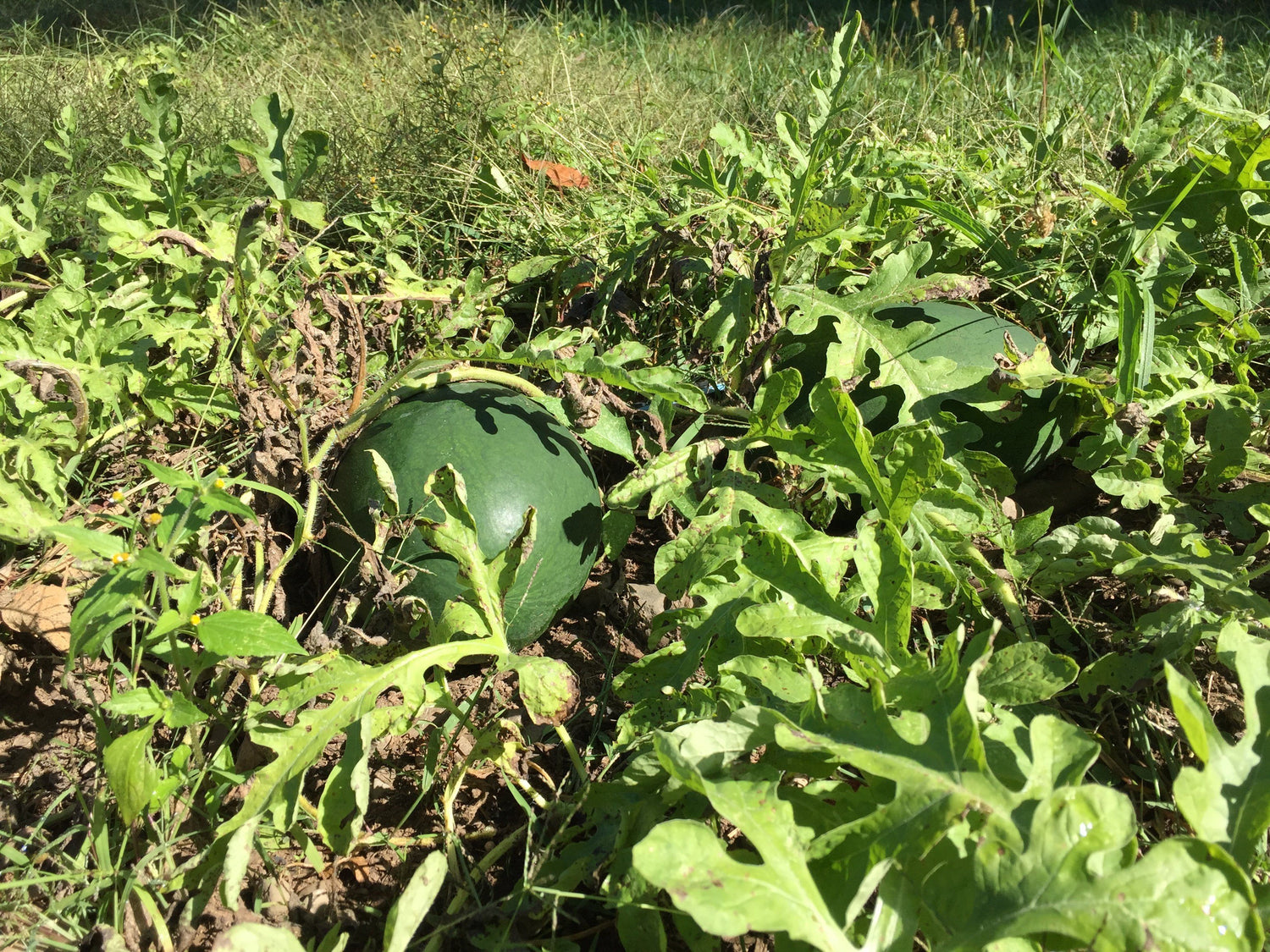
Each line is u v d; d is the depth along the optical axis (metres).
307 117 4.50
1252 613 2.02
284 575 2.41
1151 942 1.25
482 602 2.01
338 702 1.79
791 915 1.34
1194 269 2.89
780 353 2.78
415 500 2.19
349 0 6.73
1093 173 3.92
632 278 3.17
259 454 2.19
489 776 2.04
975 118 4.73
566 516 2.27
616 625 2.49
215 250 2.92
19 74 5.12
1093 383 2.51
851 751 1.51
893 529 1.88
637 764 1.74
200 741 1.89
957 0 7.82
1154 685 2.06
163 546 1.75
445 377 2.42
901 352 2.56
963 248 3.21
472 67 4.34
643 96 5.05
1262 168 3.04
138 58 5.24
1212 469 2.49
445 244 3.69
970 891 1.37
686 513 2.38
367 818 1.96
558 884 1.68
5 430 2.55
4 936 1.65
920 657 1.78
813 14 7.39
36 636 2.21
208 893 1.69
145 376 2.73
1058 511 2.79
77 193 3.55
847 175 3.11
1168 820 1.89
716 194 3.08
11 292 3.21
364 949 1.72
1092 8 7.64
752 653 1.95
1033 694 1.73
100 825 1.74
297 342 2.66
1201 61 5.42
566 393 2.40
